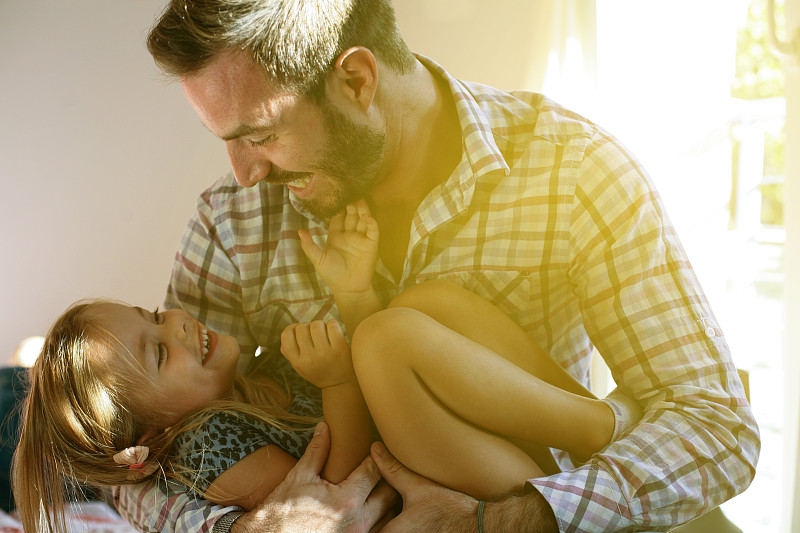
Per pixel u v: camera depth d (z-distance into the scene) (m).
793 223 1.56
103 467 1.11
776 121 2.19
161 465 1.09
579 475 0.91
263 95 0.92
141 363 1.16
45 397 1.13
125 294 2.69
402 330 0.95
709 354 1.02
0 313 2.73
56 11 2.63
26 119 2.67
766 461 2.15
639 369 1.04
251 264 1.27
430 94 1.13
